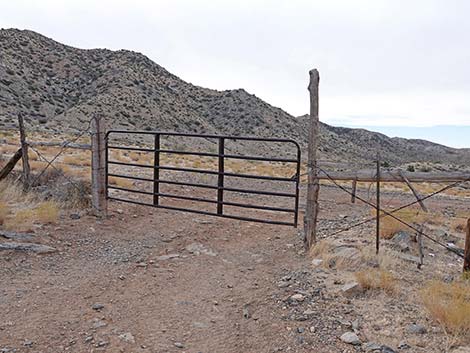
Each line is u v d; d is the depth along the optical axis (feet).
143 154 115.85
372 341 15.79
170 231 33.88
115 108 302.86
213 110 408.87
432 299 18.16
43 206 34.24
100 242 29.45
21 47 338.54
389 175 25.02
